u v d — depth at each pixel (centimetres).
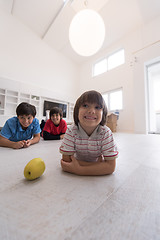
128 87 330
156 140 152
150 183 40
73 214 25
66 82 457
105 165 46
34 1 284
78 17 158
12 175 45
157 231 21
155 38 285
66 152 49
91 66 462
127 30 329
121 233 21
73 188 36
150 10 270
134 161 66
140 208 28
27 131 110
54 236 20
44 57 393
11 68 314
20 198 31
